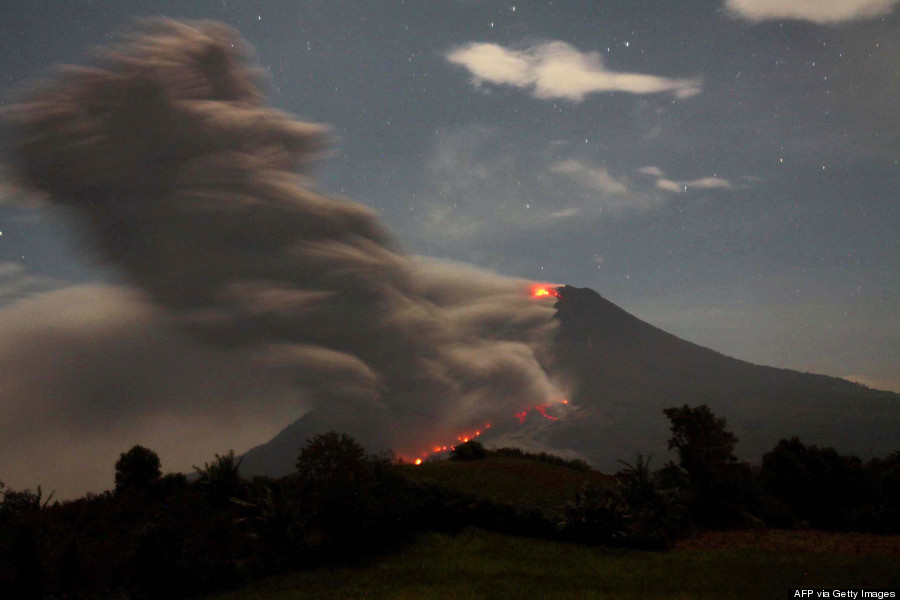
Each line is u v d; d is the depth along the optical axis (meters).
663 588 14.84
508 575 16.36
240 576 17.09
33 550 15.52
